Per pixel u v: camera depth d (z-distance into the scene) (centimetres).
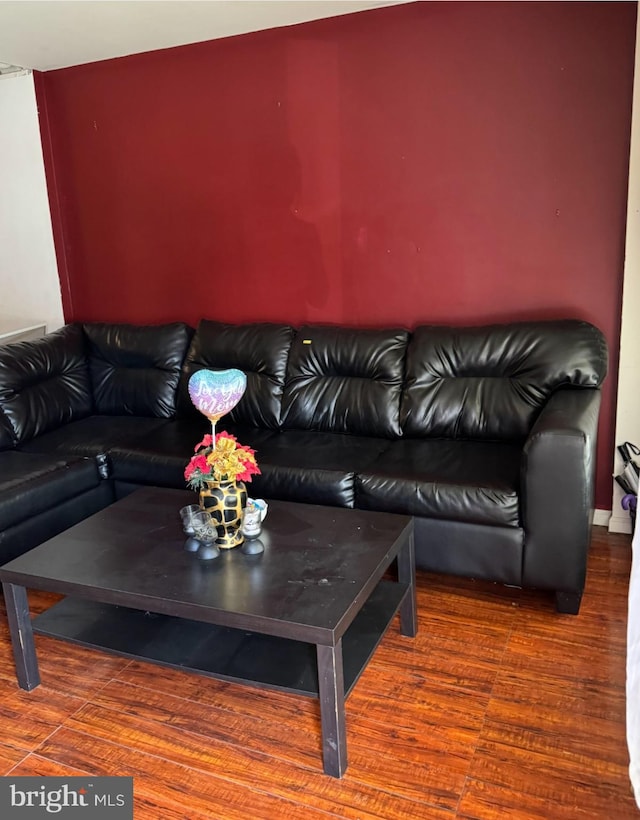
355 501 273
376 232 347
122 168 396
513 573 251
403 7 317
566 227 312
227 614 182
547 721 198
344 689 183
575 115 300
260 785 180
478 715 202
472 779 179
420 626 248
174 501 256
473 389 305
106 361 388
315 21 333
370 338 330
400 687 216
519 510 247
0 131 414
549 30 296
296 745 194
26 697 219
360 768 184
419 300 346
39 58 374
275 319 380
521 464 244
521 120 309
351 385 329
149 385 372
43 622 222
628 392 304
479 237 328
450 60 315
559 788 175
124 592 193
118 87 384
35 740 200
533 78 303
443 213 332
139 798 178
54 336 380
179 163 381
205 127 370
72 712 211
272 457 295
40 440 342
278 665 196
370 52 327
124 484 321
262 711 209
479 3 304
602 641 234
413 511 260
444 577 283
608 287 311
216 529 214
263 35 345
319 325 364
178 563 208
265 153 360
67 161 409
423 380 314
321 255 361
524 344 299
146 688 222
